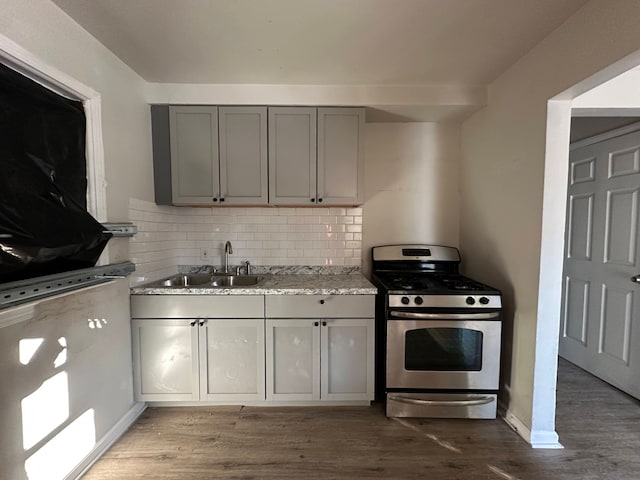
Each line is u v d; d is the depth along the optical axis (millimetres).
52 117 1383
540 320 1716
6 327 1146
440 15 1442
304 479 1522
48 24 1341
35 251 1146
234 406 2129
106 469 1577
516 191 1897
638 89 1807
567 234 2836
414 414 1978
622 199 2318
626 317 2293
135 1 1344
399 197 2684
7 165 1148
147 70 1983
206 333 2012
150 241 2186
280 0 1341
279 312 2014
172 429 1885
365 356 2043
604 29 1281
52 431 1355
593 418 1995
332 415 2021
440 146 2666
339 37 1623
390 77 2080
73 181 1491
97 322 1646
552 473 1560
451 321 1922
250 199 2246
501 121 2043
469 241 2506
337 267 2621
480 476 1541
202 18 1469
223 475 1545
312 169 2232
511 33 1587
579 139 2650
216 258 2584
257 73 2023
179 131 2209
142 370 2012
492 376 1941
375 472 1565
